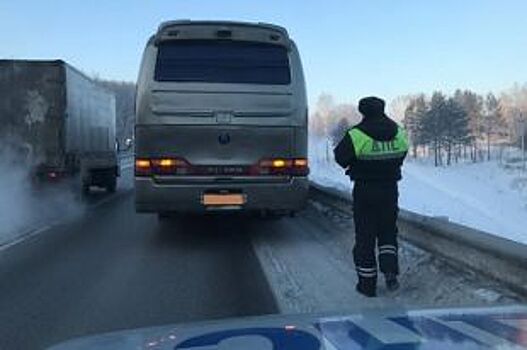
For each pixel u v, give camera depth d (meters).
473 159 142.62
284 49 12.10
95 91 22.95
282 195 11.98
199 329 2.88
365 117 8.48
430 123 157.75
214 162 11.88
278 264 10.51
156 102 11.84
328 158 103.31
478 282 7.80
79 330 7.26
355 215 8.43
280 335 2.67
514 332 2.64
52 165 18.95
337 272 9.82
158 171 11.84
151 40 11.95
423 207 41.25
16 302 8.44
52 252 11.93
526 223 35.69
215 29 11.91
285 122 12.00
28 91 18.98
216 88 11.90
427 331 2.66
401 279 8.94
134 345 2.73
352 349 2.45
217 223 15.37
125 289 9.05
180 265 10.61
